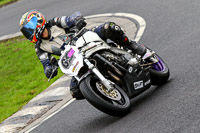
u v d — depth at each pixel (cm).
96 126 1945
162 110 1788
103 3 5381
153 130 1620
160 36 3316
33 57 4094
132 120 1800
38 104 2731
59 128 2162
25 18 1905
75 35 1916
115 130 1767
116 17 4484
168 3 4366
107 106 1762
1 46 4825
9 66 4044
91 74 1831
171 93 1978
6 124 2588
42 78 3434
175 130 1552
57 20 1975
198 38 2858
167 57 2678
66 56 1858
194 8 3841
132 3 4878
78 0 6197
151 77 2119
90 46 1839
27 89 3275
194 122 1562
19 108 2841
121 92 1911
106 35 1942
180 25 3428
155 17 3991
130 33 3744
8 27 5794
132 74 1916
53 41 1961
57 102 2639
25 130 2389
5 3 7931
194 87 1947
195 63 2342
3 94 3372
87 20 4681
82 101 2427
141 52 2084
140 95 2175
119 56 1953
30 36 1923
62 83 2948
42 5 6656
